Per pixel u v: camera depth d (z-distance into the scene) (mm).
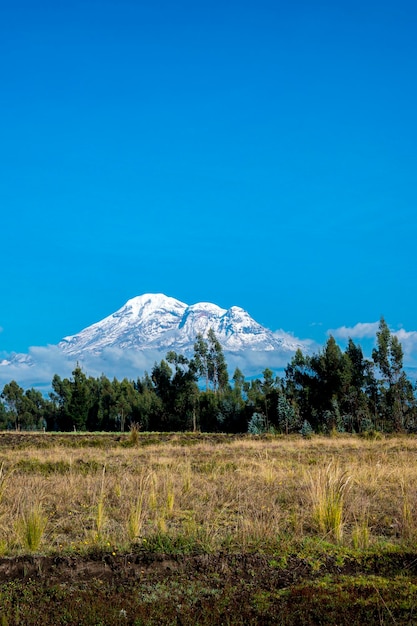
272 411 63406
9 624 6922
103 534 10305
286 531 10688
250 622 6883
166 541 9781
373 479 15039
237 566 8898
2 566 8891
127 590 8000
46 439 42344
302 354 66312
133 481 15484
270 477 16078
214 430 72875
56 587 8039
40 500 12875
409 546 9828
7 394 101312
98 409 84312
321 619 6922
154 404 76438
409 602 7305
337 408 59375
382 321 67188
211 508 12336
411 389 64250
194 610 7289
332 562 9086
